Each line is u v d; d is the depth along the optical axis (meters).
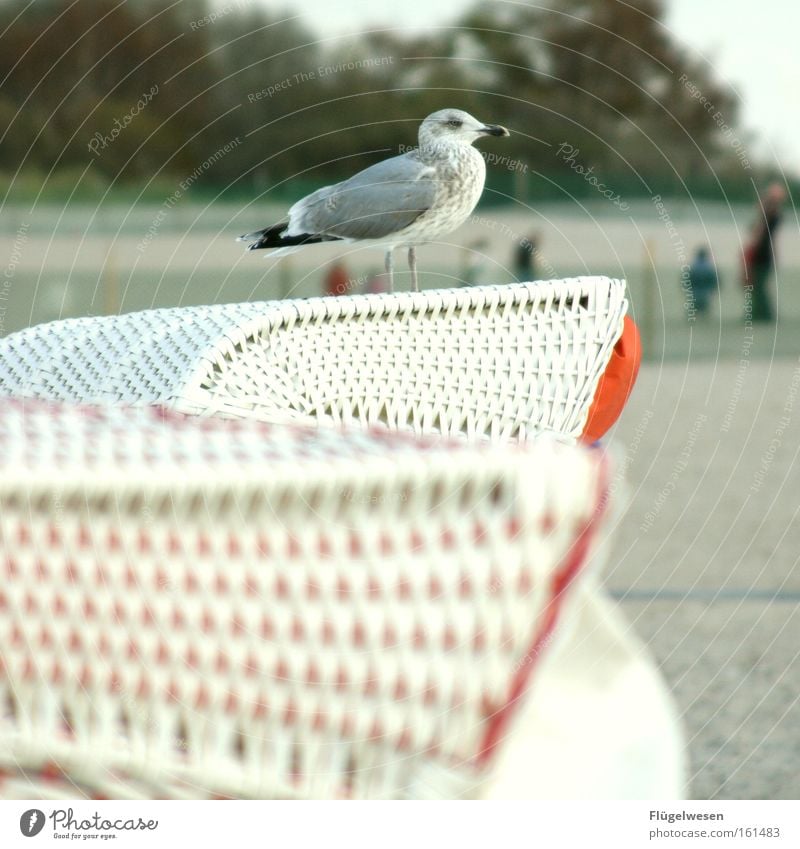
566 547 0.87
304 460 0.85
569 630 0.92
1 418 0.91
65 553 0.80
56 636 0.80
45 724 0.81
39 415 0.94
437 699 0.87
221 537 0.83
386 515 0.85
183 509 0.82
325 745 0.87
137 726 0.83
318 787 0.87
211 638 0.83
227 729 0.85
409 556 0.86
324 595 0.85
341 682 0.86
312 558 0.84
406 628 0.86
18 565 0.79
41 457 0.81
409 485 0.85
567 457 0.88
